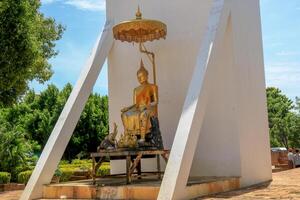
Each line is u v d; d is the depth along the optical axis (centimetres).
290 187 871
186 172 712
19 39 1188
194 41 984
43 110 3359
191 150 733
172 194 670
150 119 880
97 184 807
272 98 5341
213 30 842
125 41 1018
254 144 970
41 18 1803
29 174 1419
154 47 1038
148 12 1051
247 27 1003
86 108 3250
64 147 896
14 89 1316
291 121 4744
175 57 1007
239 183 878
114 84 1094
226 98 920
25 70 1231
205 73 790
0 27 1162
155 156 943
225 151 912
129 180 786
